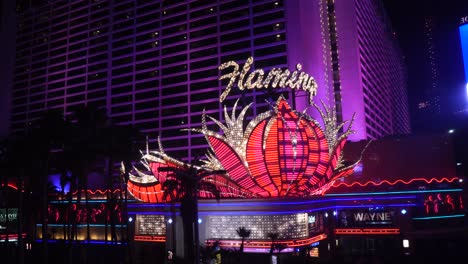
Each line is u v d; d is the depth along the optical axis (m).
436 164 80.19
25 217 81.56
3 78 149.75
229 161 54.97
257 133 53.47
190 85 116.38
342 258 55.19
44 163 55.94
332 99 127.12
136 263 64.25
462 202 71.88
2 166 56.66
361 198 67.19
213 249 45.22
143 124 120.69
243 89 60.75
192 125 114.06
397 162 81.88
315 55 113.75
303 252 53.34
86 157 57.75
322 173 56.44
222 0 116.31
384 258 54.66
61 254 66.25
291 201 52.78
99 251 74.56
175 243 58.06
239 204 54.16
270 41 107.69
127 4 132.25
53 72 142.38
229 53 112.31
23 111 145.88
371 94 141.12
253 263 54.53
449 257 53.12
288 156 52.88
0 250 74.12
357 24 132.38
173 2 124.12
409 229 64.25
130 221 66.56
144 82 123.50
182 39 120.38
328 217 66.56
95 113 58.19
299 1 107.12
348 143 85.12
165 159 60.16
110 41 132.50
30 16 151.38
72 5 144.00
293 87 63.78
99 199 78.38
